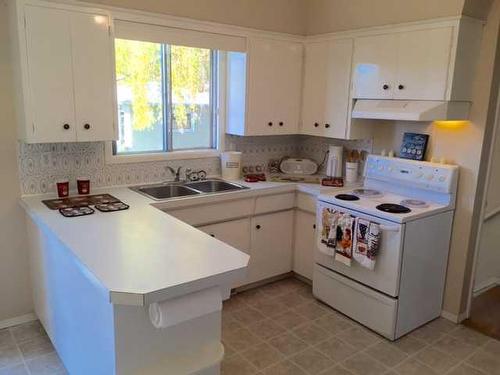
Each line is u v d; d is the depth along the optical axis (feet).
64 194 9.20
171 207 9.33
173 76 11.07
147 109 10.80
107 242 6.35
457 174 9.66
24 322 9.58
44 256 8.09
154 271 5.30
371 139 11.70
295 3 11.96
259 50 11.25
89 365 6.30
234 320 10.02
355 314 9.96
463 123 9.59
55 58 8.07
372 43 10.29
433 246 9.54
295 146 13.71
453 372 8.22
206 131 12.00
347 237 9.52
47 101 8.13
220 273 5.30
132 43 10.28
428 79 9.22
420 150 10.32
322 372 8.15
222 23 10.61
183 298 5.09
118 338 5.23
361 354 8.75
